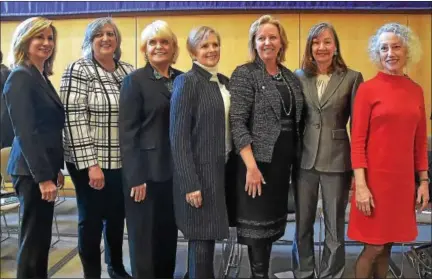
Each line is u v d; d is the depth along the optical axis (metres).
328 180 1.83
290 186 1.94
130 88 1.74
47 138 1.76
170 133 1.65
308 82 1.81
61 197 2.30
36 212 1.78
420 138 1.73
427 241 2.28
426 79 2.89
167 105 1.78
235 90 1.68
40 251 1.83
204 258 1.72
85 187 1.95
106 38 1.88
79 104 1.81
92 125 1.85
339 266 1.92
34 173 1.69
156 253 1.93
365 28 2.87
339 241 1.91
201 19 3.03
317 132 1.80
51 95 1.77
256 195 1.70
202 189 1.65
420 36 2.88
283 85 1.73
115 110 1.86
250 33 1.75
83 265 2.03
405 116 1.64
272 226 1.74
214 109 1.64
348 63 2.88
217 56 1.69
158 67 1.84
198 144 1.65
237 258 2.06
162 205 1.90
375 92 1.66
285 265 2.03
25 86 1.68
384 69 1.67
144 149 1.78
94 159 1.82
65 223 2.25
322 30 1.77
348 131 1.82
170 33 1.81
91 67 1.88
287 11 2.93
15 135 1.73
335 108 1.78
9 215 2.24
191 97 1.63
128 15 3.02
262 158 1.68
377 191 1.70
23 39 1.71
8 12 3.02
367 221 1.74
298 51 2.86
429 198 1.84
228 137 1.71
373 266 1.86
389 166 1.68
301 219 1.92
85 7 2.98
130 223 1.82
